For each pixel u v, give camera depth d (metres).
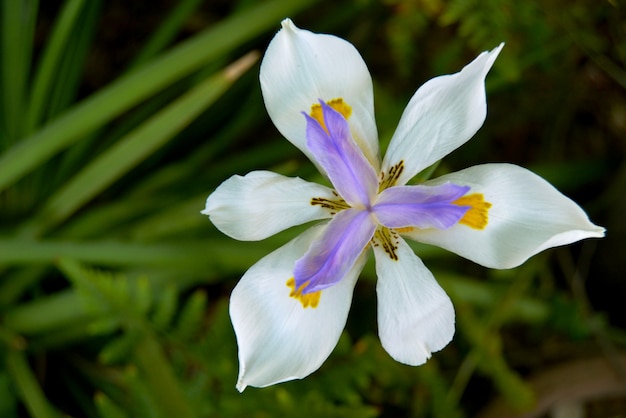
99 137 0.58
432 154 0.42
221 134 0.56
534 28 0.54
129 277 0.53
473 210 0.42
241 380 0.41
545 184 0.42
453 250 0.42
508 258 0.42
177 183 0.56
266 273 0.42
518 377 0.54
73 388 0.55
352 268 0.42
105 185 0.51
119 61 0.65
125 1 0.65
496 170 0.42
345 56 0.42
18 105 0.53
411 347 0.42
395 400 0.56
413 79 0.62
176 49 0.49
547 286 0.57
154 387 0.50
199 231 0.53
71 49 0.55
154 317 0.51
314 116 0.42
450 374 0.57
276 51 0.42
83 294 0.50
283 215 0.42
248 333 0.41
